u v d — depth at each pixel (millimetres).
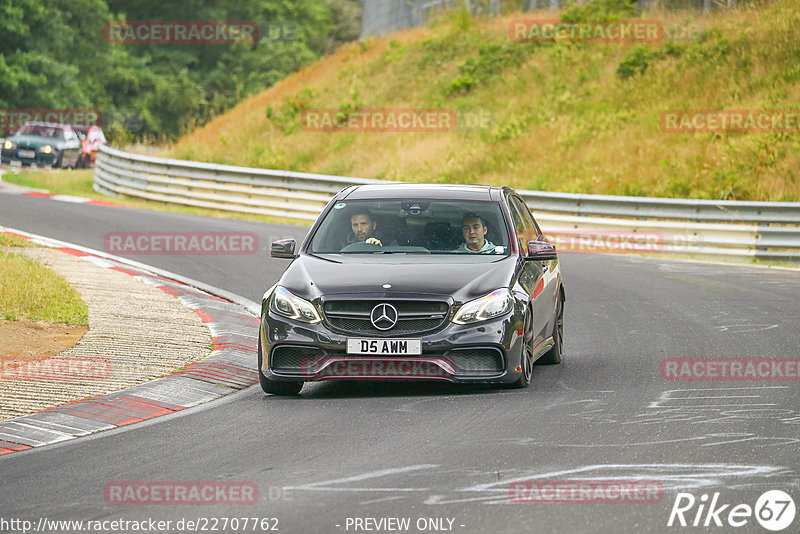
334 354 30438
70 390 31078
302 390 33031
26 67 199000
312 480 21766
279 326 30875
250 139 128500
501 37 137875
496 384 32250
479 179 103688
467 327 30312
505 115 117312
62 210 83750
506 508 19469
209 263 62594
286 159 119375
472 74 128500
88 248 65250
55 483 22031
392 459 23344
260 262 63625
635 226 77500
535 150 106312
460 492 20594
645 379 33281
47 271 50531
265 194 92438
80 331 39844
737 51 113688
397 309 30344
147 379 32812
